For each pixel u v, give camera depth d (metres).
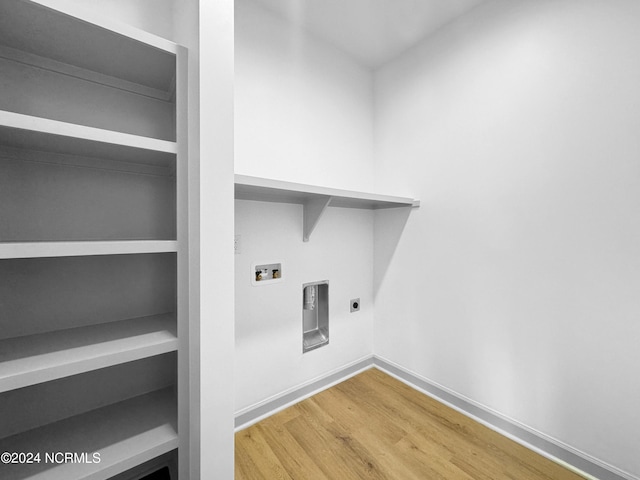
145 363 1.08
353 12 1.59
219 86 0.90
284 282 1.70
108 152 0.89
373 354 2.18
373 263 2.18
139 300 1.07
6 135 0.72
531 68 1.35
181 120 0.88
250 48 1.52
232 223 0.93
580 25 1.20
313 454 1.34
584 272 1.22
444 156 1.72
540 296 1.35
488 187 1.52
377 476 1.22
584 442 1.23
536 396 1.37
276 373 1.68
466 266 1.63
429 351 1.83
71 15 0.69
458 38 1.63
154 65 0.93
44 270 0.91
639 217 1.09
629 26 1.09
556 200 1.29
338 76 1.91
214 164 0.89
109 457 0.78
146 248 0.83
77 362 0.72
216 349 0.90
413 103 1.88
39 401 0.90
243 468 1.26
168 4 1.08
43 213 0.90
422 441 1.42
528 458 1.32
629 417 1.12
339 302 1.99
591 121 1.19
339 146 1.93
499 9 1.45
